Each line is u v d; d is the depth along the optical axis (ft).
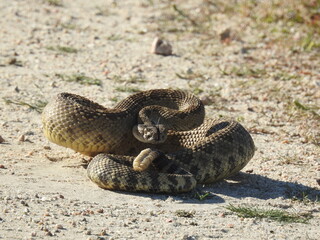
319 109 131.44
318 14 198.39
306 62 164.86
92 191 83.05
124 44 173.68
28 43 167.94
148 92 103.60
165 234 70.54
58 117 90.43
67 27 186.50
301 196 88.12
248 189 89.35
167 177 83.10
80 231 69.56
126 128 93.40
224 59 164.86
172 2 221.25
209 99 133.18
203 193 86.02
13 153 97.96
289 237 72.49
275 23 198.80
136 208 77.92
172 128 98.89
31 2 214.69
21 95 128.26
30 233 67.82
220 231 72.90
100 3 220.64
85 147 91.25
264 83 147.33
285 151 108.27
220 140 89.66
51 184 84.94
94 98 129.90
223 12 208.44
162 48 165.78
